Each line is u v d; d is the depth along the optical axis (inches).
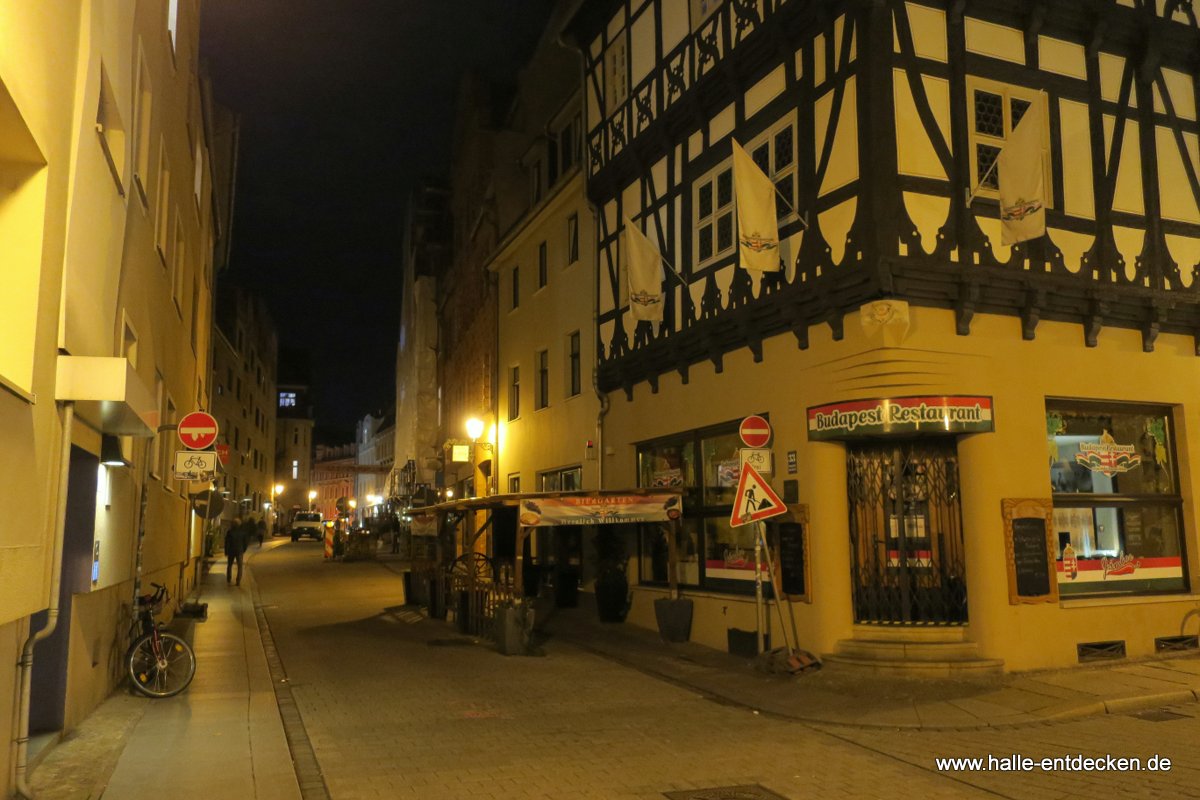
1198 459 496.1
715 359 554.3
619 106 681.6
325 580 1080.8
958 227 440.1
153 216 455.2
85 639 341.4
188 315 719.1
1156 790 258.7
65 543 315.3
